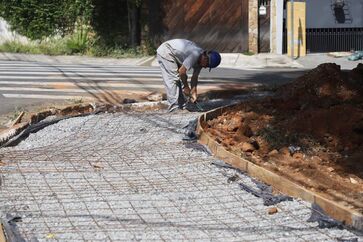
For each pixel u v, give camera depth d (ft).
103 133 29.94
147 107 36.78
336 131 25.98
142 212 18.58
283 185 19.89
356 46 74.69
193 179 21.89
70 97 39.81
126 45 73.41
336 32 74.13
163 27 72.18
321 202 18.01
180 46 32.76
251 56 68.85
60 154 25.86
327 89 32.24
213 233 16.75
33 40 75.46
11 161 24.63
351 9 73.92
